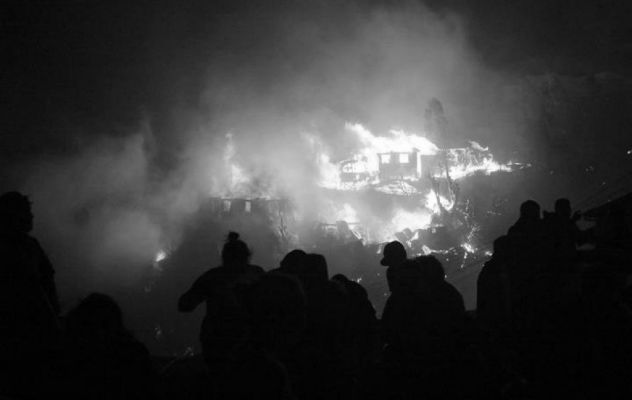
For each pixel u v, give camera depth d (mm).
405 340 6379
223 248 6836
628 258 8141
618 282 6754
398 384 6375
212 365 6078
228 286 6348
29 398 4719
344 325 6227
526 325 7402
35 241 6754
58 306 6930
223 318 6074
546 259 7961
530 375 7219
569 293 7168
